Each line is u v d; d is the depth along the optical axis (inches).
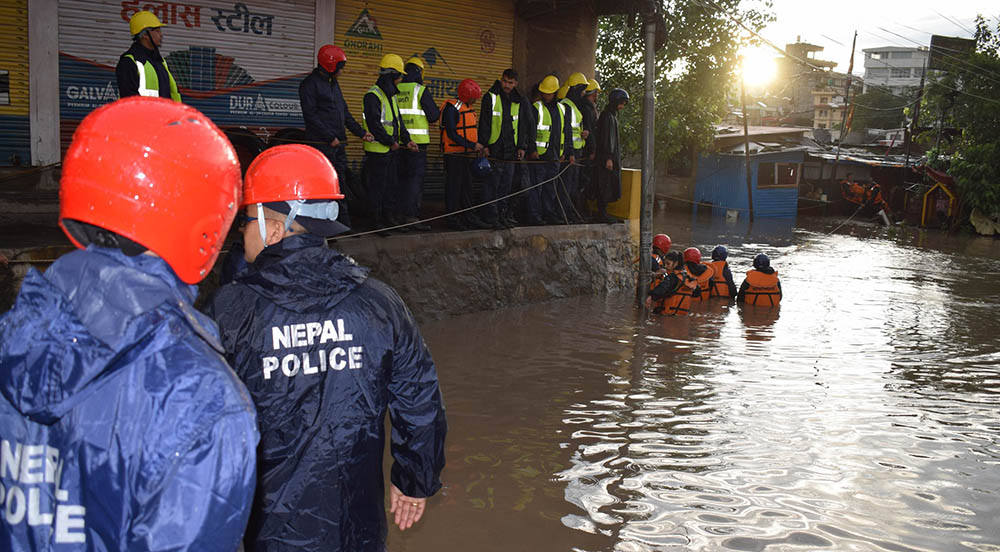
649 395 251.3
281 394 80.3
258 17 390.0
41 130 337.4
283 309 81.6
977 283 532.1
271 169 84.4
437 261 348.2
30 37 331.0
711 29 756.0
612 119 436.1
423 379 90.6
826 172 1151.6
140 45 262.5
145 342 49.6
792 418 234.7
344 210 319.6
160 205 51.3
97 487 47.7
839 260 625.6
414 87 345.1
